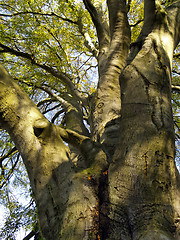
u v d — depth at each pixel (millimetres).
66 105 5012
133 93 1853
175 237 1241
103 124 2838
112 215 1390
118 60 3600
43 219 1489
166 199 1356
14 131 1833
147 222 1265
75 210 1396
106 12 7090
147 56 2053
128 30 3857
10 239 5379
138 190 1402
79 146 1973
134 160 1515
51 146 1759
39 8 6270
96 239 1291
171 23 2504
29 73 6113
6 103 1844
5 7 6395
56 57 6012
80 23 6387
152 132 1591
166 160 1497
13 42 5867
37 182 1617
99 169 1766
